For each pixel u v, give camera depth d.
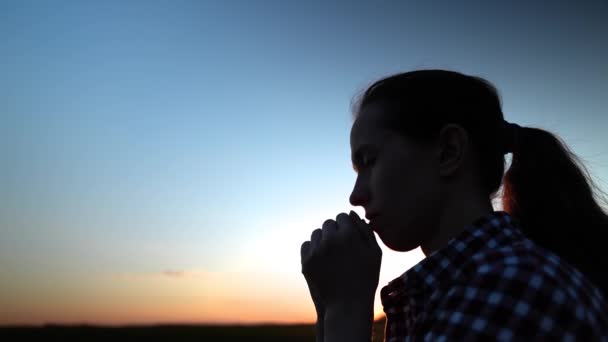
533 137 1.11
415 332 0.78
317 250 1.00
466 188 0.90
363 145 0.97
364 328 0.92
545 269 0.69
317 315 1.09
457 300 0.71
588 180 1.16
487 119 0.97
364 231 1.02
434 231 0.91
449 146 0.90
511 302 0.66
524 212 1.08
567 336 0.64
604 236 1.03
